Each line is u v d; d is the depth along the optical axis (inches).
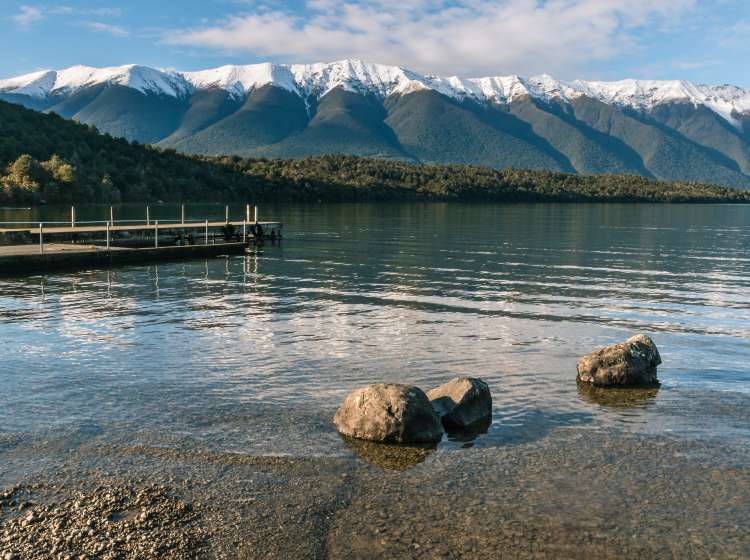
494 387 561.0
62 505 339.9
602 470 392.5
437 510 342.3
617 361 576.1
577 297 1095.6
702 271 1498.5
